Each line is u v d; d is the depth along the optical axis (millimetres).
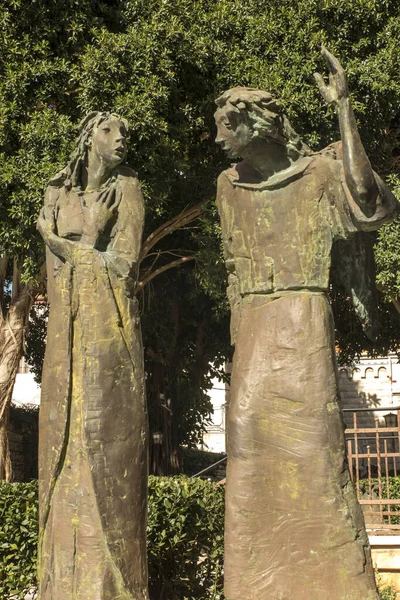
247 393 4570
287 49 12531
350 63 12570
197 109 12945
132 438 5559
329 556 4328
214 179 13734
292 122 12141
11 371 13820
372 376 27453
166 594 8102
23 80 11883
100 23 12641
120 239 5824
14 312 13859
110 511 5426
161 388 16344
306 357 4508
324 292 4656
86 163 5957
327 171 4625
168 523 8133
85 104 11867
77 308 5629
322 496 4379
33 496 8453
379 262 12219
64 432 5523
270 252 4707
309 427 4441
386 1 12867
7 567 8234
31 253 12039
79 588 5352
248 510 4473
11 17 12102
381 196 4445
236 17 12727
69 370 5570
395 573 9352
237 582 4441
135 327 5723
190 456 22953
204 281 13570
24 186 11805
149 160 11859
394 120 15617
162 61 12023
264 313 4660
